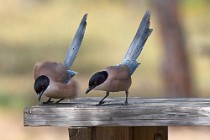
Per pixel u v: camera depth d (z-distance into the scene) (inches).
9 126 657.6
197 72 919.0
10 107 737.6
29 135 629.0
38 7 1343.5
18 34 1188.5
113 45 1125.1
